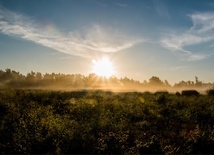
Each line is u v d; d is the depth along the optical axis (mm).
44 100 22938
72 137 10750
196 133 12156
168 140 12281
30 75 158750
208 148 10422
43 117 14438
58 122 13320
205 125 15211
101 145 10516
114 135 11359
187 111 19141
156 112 19719
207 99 27734
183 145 11172
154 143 10219
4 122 13758
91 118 15383
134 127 14750
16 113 16016
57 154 9578
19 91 26719
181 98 28734
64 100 23953
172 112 20078
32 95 24578
